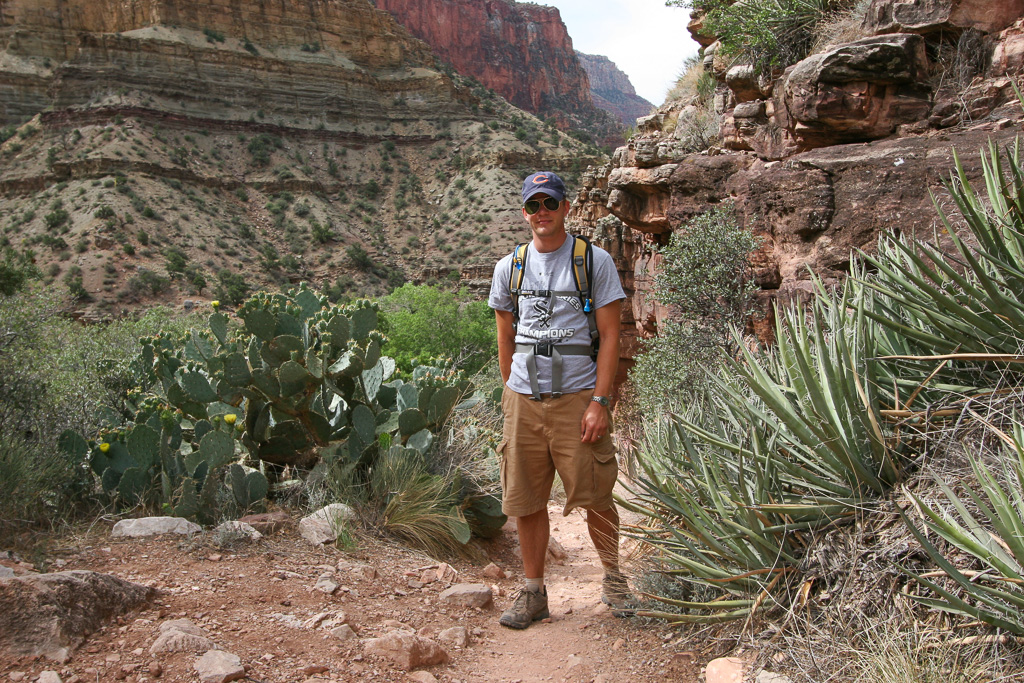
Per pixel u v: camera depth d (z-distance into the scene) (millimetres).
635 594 3438
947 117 6473
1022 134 5605
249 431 4535
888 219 6301
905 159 6305
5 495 3232
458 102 124000
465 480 4730
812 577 2742
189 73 108188
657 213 9836
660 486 3697
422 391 4820
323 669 2326
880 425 2930
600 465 3094
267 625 2596
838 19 7957
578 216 20359
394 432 4805
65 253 68188
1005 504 2158
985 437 2709
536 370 3062
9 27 133500
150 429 3949
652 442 4504
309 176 103375
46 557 2980
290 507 4219
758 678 2367
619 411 10977
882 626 2379
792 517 2920
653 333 13312
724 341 7797
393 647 2508
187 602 2689
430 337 20047
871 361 3219
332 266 84438
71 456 3975
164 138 96688
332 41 127688
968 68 6512
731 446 3258
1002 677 2029
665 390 7824
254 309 4570
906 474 2871
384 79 125250
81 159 85125
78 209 76938
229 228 84875
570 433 3049
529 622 3248
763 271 7820
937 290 3182
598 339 3098
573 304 3041
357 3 131875
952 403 2973
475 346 19500
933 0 6660
